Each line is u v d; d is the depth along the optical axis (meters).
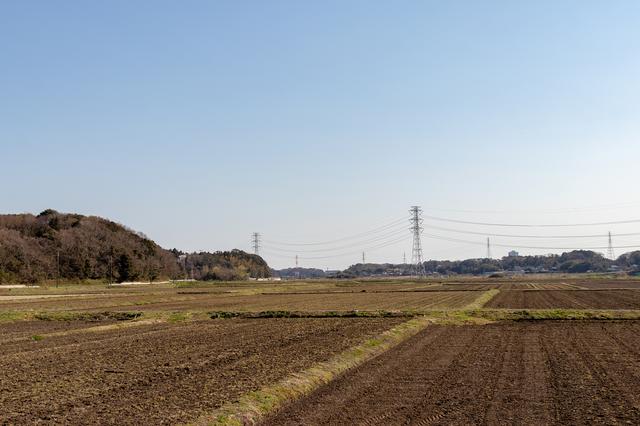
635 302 73.88
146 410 18.59
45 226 175.88
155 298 92.50
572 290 106.69
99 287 142.38
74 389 22.38
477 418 17.72
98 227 194.62
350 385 22.97
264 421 17.73
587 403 19.67
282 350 32.50
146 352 33.03
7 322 56.56
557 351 32.56
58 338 42.12
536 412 18.44
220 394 20.72
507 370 26.23
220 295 105.06
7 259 143.88
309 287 142.62
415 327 44.97
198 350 33.50
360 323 49.34
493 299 83.06
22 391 22.11
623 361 28.77
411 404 19.59
